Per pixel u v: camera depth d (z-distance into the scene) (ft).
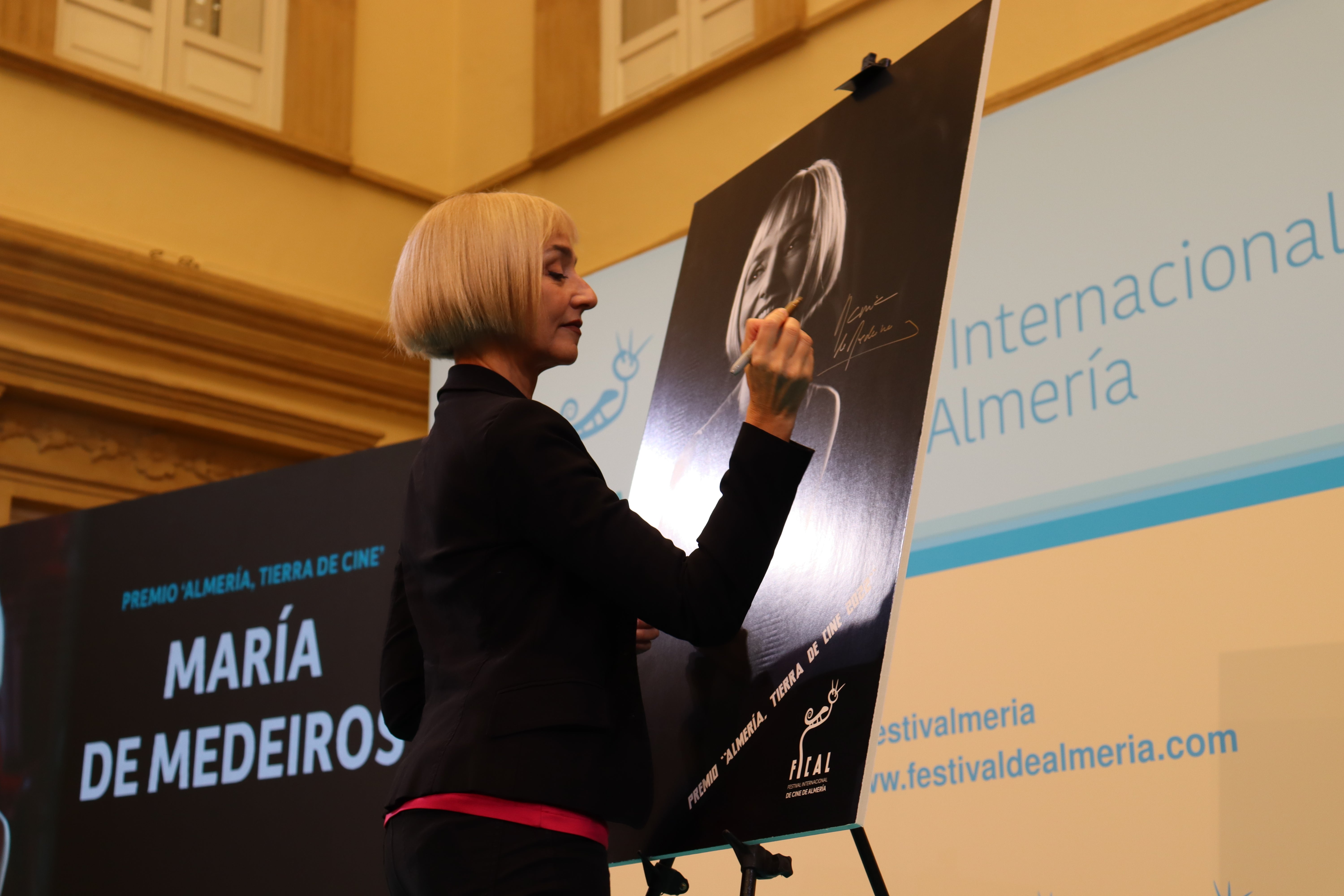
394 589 4.81
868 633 4.52
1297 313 8.86
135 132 19.13
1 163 17.85
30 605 14.08
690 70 19.31
